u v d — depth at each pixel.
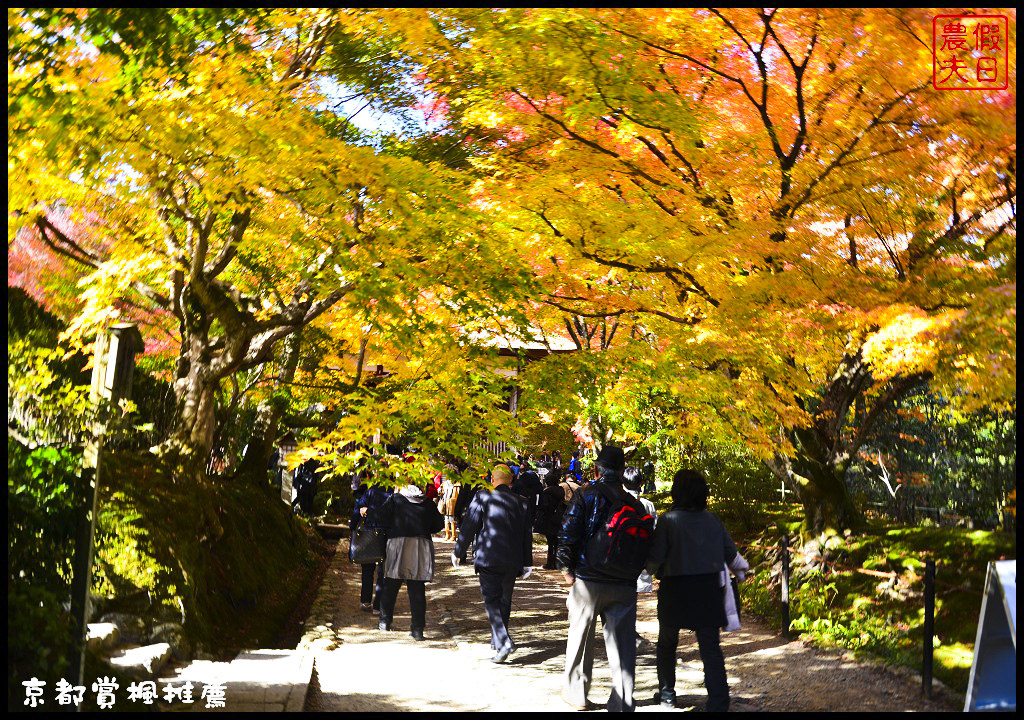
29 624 4.57
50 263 10.05
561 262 9.13
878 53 7.57
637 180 8.83
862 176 8.23
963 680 7.23
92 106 5.14
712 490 15.85
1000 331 7.02
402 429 8.71
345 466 8.34
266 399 12.07
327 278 7.41
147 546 7.55
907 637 8.53
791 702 6.86
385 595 9.70
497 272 7.72
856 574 10.39
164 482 8.86
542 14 7.14
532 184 8.28
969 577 9.05
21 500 4.75
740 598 11.73
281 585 11.63
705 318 8.61
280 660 7.33
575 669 6.57
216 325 11.98
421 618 9.30
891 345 7.39
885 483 14.26
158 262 8.62
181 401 9.61
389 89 8.06
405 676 7.50
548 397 8.84
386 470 8.38
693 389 8.87
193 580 7.97
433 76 8.00
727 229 8.33
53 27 4.80
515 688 7.18
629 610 6.52
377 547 10.88
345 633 9.52
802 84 8.41
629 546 6.45
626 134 8.55
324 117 7.54
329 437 8.51
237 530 10.95
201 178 6.36
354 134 7.88
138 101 5.48
